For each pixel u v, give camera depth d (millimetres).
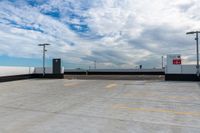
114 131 5062
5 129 5316
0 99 10109
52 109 7684
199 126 5418
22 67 23297
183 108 7570
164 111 7137
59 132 5043
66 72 37469
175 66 18578
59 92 12359
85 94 11406
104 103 8727
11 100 9781
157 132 4965
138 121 5926
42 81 20406
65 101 9328
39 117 6508
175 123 5699
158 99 9508
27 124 5734
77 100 9547
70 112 7164
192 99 9398
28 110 7559
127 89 13266
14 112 7258
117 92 12016
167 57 18797
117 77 26062
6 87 15508
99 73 35531
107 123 5754
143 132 4965
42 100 9688
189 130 5102
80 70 37000
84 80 20984
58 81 20156
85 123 5777
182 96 10242
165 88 13375
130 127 5367
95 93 11742
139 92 11867
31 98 10312
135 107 7852
